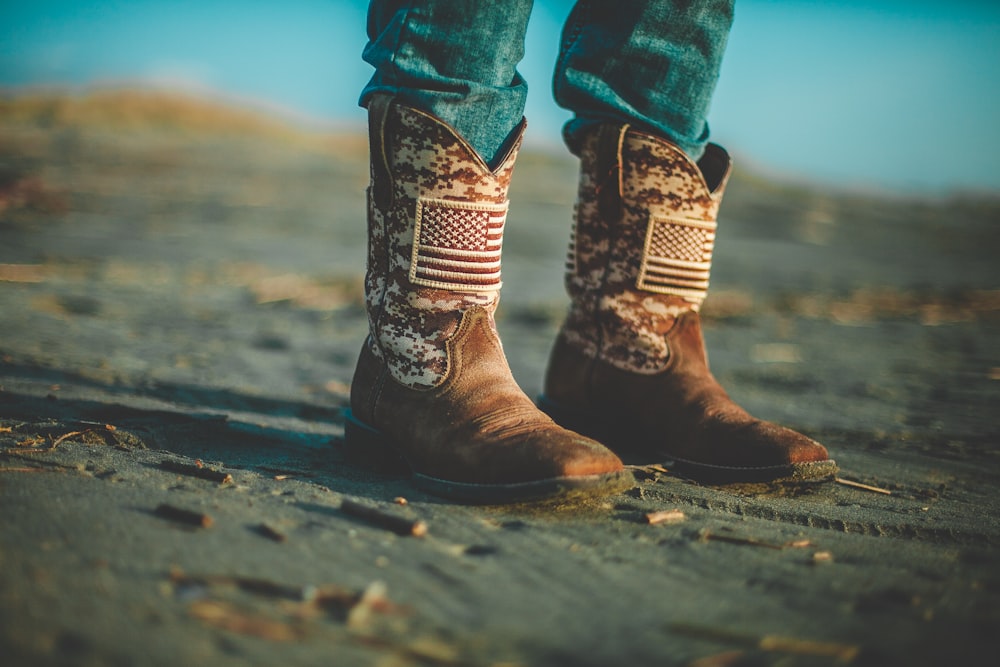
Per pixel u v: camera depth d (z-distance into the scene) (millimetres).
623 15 1840
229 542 1253
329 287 5586
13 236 6691
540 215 11930
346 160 17516
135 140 16516
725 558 1341
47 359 2781
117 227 7730
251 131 19719
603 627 1066
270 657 938
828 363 3982
